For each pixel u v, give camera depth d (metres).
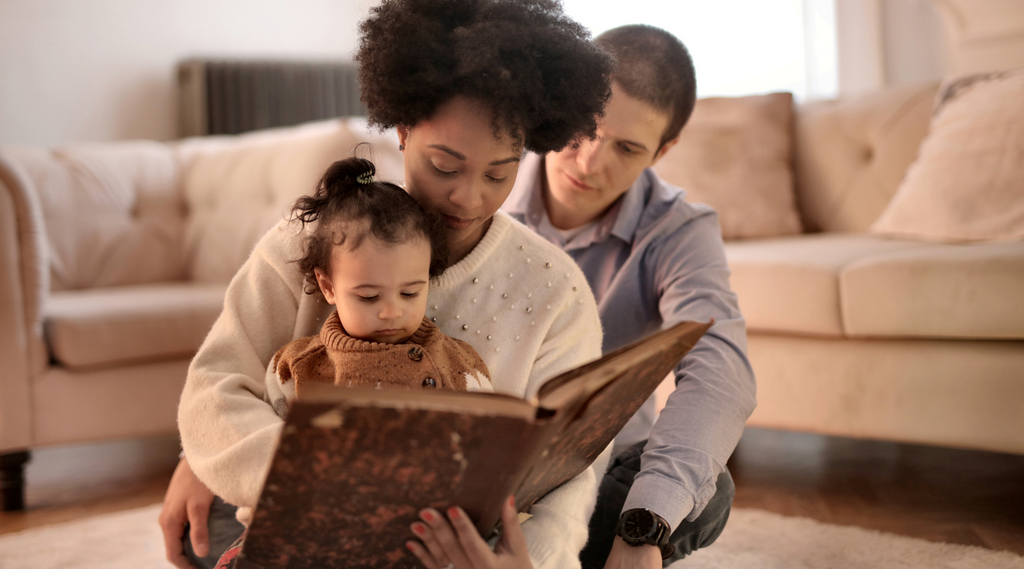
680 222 1.35
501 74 0.88
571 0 4.41
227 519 1.14
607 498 1.18
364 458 0.68
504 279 1.09
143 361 2.18
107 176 2.73
